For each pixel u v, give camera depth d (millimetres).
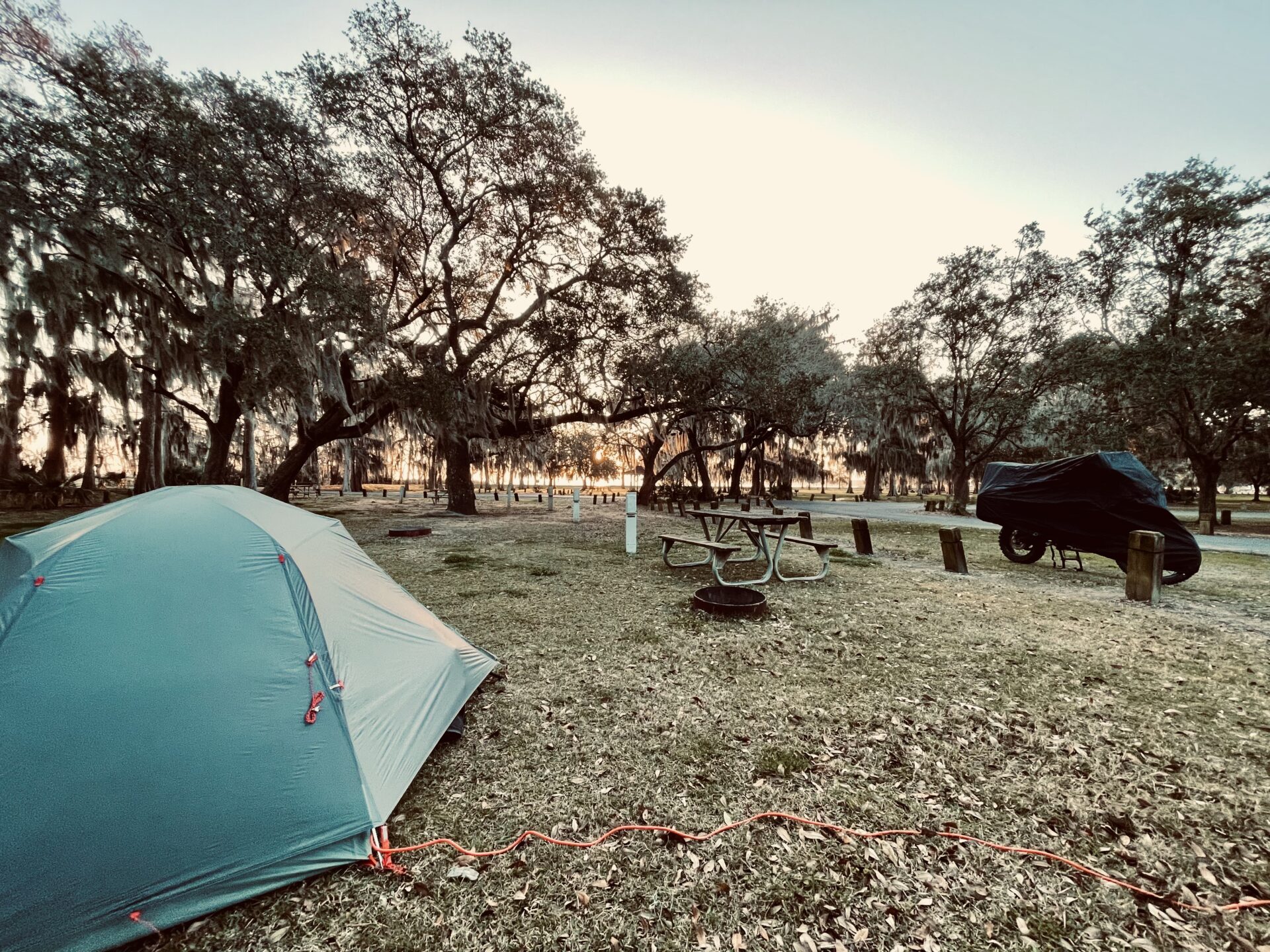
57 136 11094
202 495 2938
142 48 13234
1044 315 21234
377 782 2406
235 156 12984
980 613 6094
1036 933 1888
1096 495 8406
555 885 2094
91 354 17516
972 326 22281
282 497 17812
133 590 2307
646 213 16938
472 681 3699
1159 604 6605
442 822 2451
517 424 19344
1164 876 2156
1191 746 3178
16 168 11180
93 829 1874
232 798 2078
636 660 4512
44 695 2000
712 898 2031
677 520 17500
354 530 13867
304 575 2705
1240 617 6043
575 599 6590
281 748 2219
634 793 2678
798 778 2816
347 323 13727
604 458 46719
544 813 2525
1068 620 5852
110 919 1811
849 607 6258
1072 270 20000
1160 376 15273
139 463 21562
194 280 14492
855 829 2422
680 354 19328
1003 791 2717
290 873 2078
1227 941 1858
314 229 14727
